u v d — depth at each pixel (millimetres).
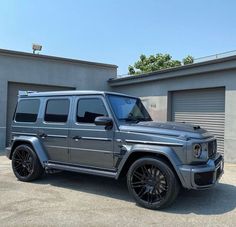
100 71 17344
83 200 6324
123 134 6230
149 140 5941
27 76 14930
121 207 5918
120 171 6258
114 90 17531
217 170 6164
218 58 11477
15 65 14602
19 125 8070
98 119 6301
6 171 9008
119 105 6789
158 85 14758
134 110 7094
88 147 6730
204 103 12828
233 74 11344
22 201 6172
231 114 11414
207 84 12328
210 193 6930
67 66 16188
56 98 7488
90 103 6867
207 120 12695
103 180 7980
